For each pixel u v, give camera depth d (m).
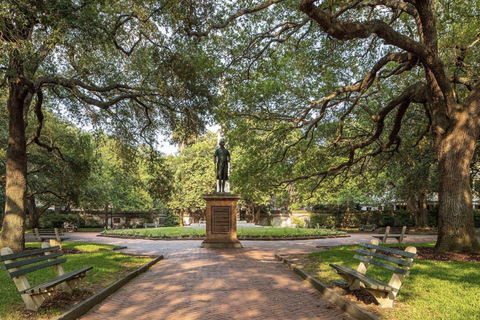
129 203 41.22
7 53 8.83
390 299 5.24
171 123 15.04
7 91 14.46
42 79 12.14
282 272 9.28
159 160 18.28
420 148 19.39
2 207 30.31
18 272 4.97
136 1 11.79
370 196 34.28
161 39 13.81
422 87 11.76
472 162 20.41
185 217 48.81
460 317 4.59
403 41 9.56
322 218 40.44
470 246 10.14
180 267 10.22
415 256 4.91
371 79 12.85
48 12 8.96
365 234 27.42
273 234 22.19
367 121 18.70
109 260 10.18
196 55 13.85
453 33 12.08
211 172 38.78
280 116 14.88
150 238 22.05
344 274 6.32
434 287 6.15
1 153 21.31
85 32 10.04
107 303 6.19
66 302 5.71
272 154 16.69
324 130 17.02
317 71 14.77
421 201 32.06
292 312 5.62
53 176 23.03
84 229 39.47
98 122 16.62
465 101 10.76
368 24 9.02
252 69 15.15
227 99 15.33
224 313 5.58
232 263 10.96
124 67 15.73
